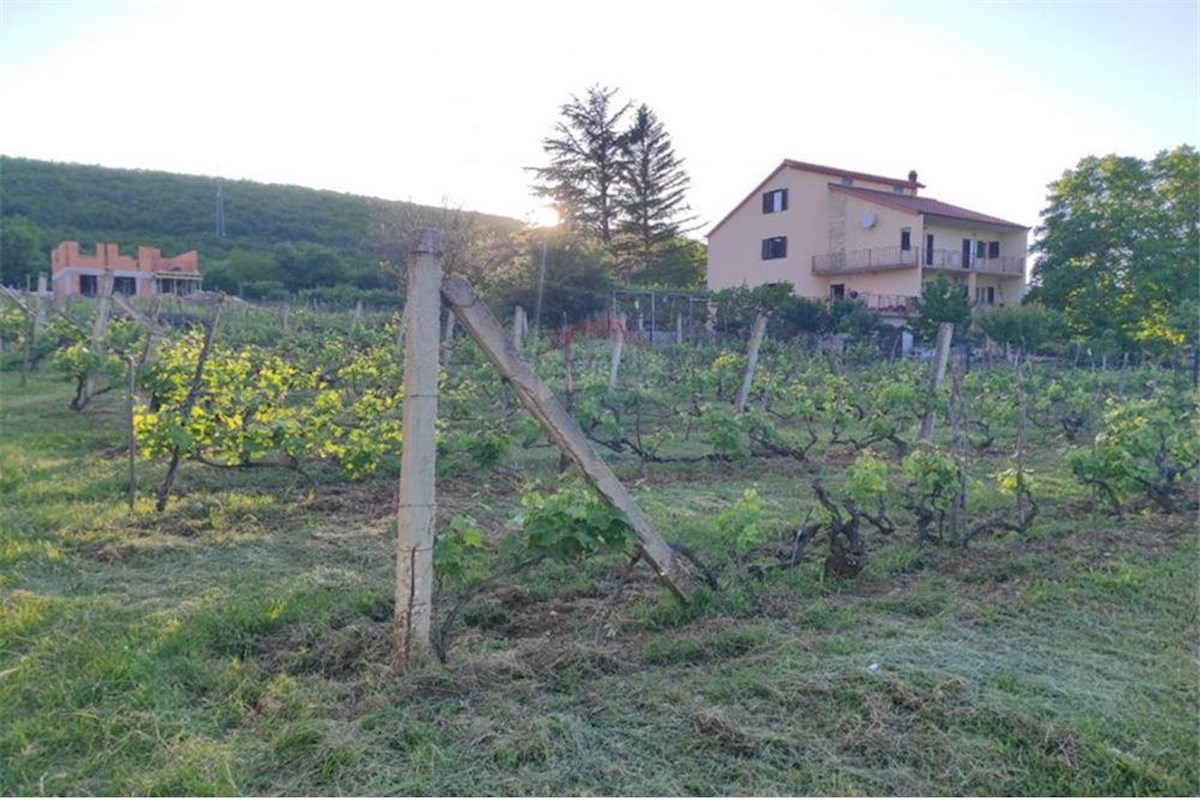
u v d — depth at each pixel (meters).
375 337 18.88
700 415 11.00
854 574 4.89
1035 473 8.73
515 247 30.89
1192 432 8.02
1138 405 8.59
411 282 3.37
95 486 6.88
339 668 3.59
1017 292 39.03
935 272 36.47
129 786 2.69
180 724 3.07
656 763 2.89
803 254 38.00
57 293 30.50
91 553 5.21
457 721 3.10
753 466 9.05
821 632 4.08
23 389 13.53
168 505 6.39
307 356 15.96
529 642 3.87
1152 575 4.93
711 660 3.75
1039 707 3.23
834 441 10.52
